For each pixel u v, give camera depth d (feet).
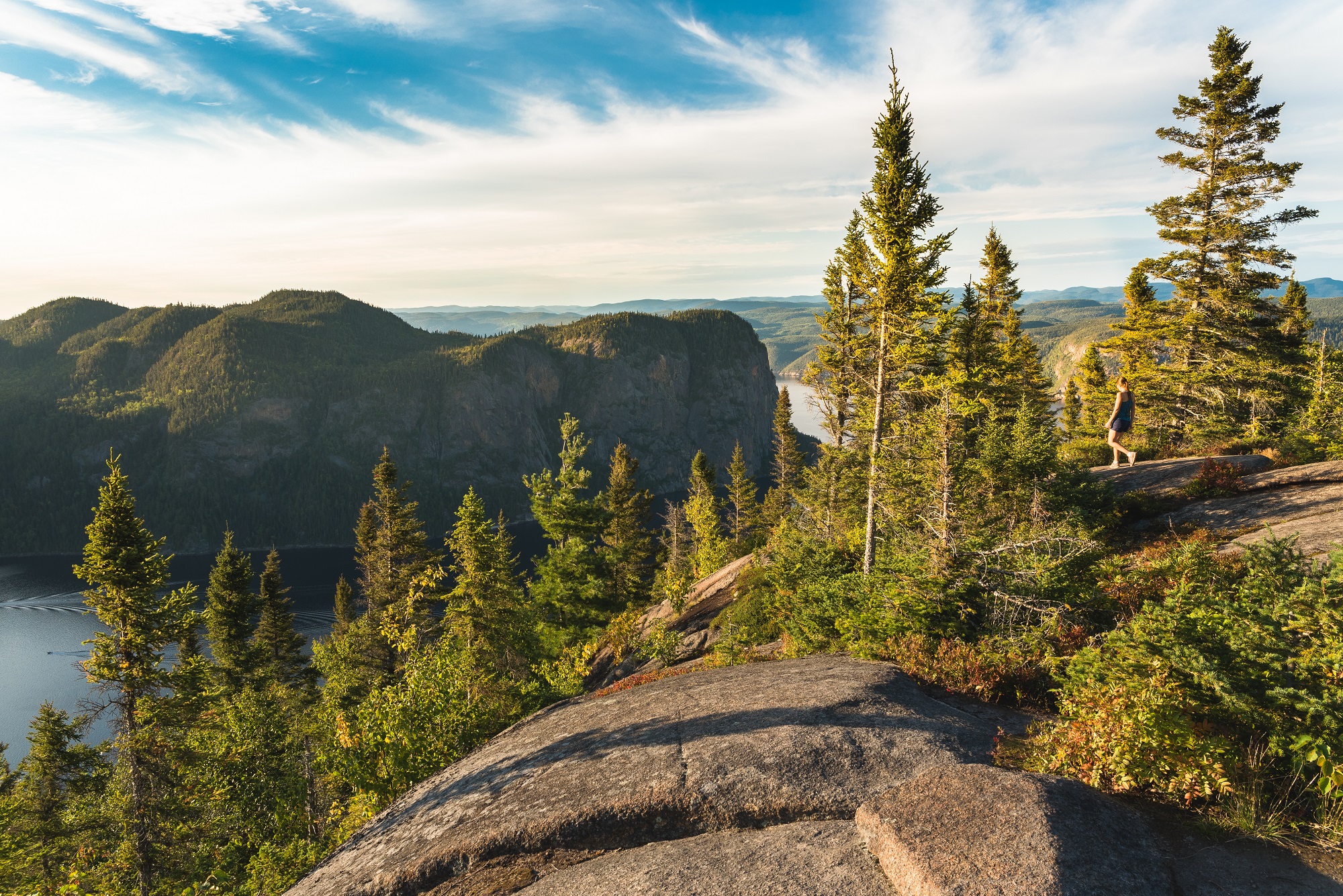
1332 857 12.62
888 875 13.05
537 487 139.23
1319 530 37.47
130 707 85.61
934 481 54.08
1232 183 91.20
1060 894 11.12
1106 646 18.54
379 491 162.40
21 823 97.60
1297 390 92.94
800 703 22.04
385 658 133.69
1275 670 15.42
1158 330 100.89
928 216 66.49
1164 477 55.98
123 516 86.12
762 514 234.38
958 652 26.45
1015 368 130.72
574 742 22.63
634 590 197.57
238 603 163.22
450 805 20.72
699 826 16.51
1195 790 14.48
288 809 74.13
